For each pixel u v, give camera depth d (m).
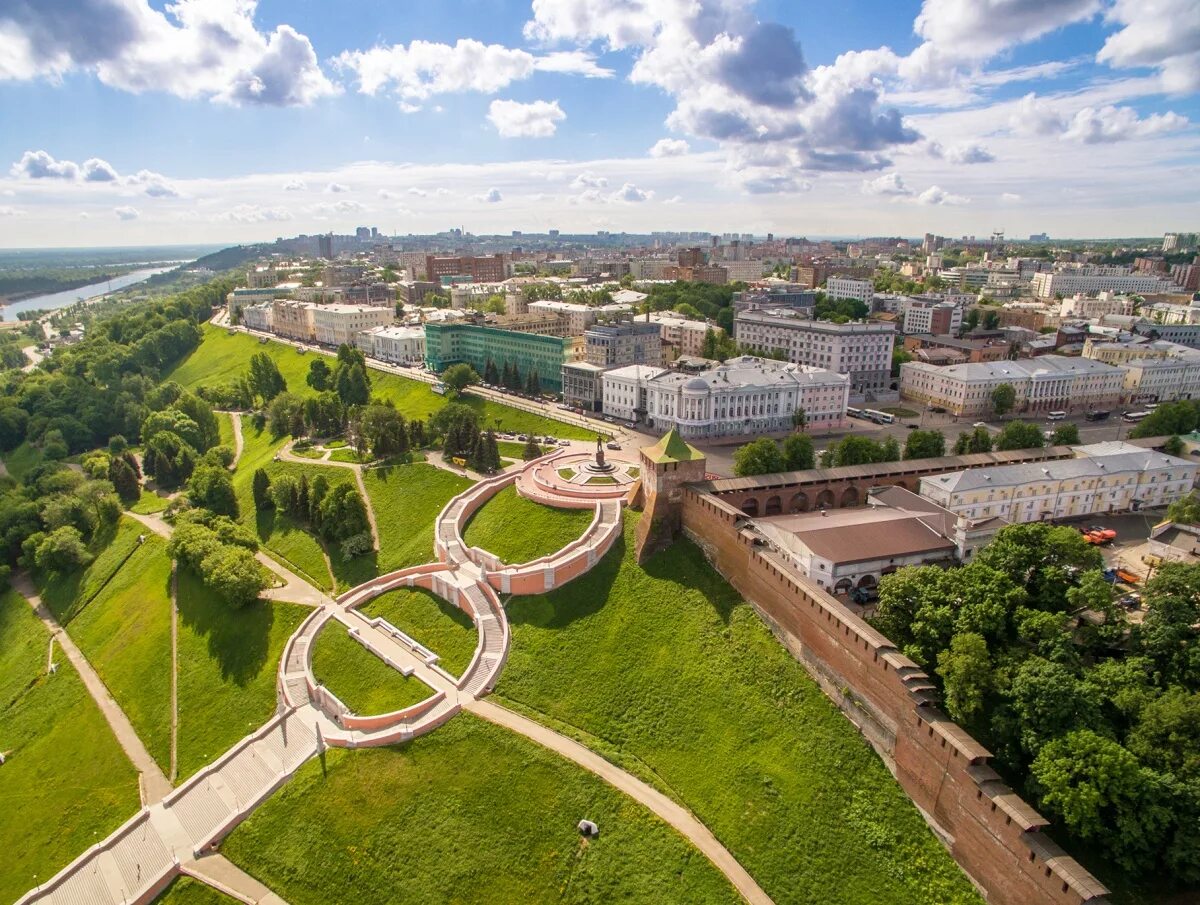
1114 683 81.81
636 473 167.75
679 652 109.94
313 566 165.50
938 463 151.50
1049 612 93.81
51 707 141.50
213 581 147.00
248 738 112.81
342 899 87.31
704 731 97.81
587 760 96.88
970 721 84.38
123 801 112.38
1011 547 99.62
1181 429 199.88
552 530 143.38
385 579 151.12
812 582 101.88
